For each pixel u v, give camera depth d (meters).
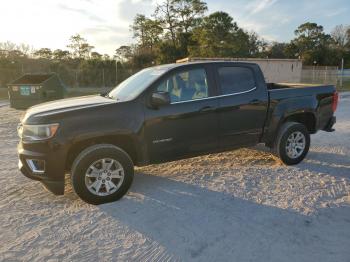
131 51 59.19
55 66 37.59
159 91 4.43
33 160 3.94
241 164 5.69
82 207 4.03
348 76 55.25
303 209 3.94
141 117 4.26
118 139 4.29
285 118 5.48
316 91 5.79
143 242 3.26
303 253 3.07
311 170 5.35
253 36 67.62
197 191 4.50
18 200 4.27
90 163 3.95
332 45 78.00
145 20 57.38
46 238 3.34
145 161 4.42
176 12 54.12
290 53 74.06
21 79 13.21
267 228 3.51
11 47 36.94
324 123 6.00
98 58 47.53
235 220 3.69
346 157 6.11
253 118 5.13
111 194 4.12
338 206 4.03
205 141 4.79
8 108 15.26
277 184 4.73
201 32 43.06
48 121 3.85
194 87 4.69
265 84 5.28
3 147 7.23
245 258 2.99
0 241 3.28
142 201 4.19
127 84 5.09
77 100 4.77
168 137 4.48
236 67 5.06
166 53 51.56
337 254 3.05
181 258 3.00
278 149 5.44
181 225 3.58
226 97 4.86
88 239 3.32
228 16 43.03
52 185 4.00
